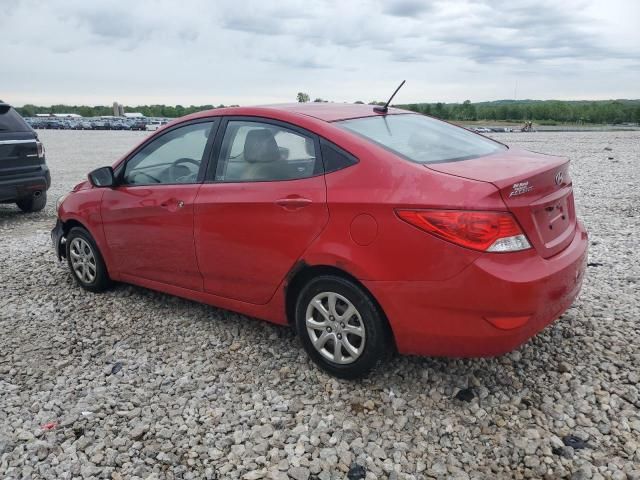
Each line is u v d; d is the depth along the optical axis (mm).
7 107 9875
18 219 10250
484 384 3697
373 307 3459
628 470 2883
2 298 5629
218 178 4270
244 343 4426
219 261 4242
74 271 5750
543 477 2877
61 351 4430
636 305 4863
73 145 34188
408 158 3498
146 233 4777
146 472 3012
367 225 3369
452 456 3053
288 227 3729
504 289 3066
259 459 3076
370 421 3375
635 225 8359
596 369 3816
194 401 3652
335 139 3674
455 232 3102
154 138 4891
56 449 3215
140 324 4871
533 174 3279
